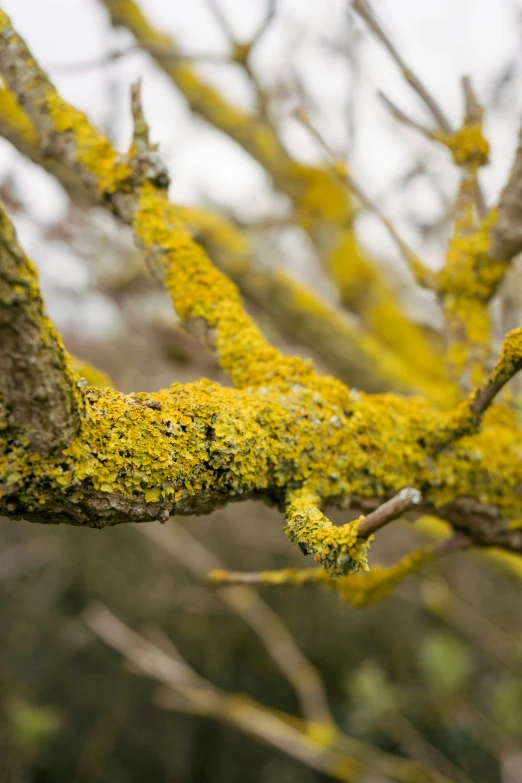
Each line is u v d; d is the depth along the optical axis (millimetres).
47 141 1383
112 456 791
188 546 4297
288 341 3344
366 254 3303
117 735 6035
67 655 5973
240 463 903
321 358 2740
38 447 736
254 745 6090
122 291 2986
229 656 6273
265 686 6289
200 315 1220
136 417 831
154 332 2779
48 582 6086
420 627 6277
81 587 6199
